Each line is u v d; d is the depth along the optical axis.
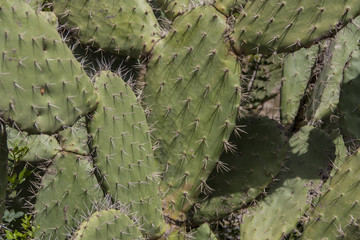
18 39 3.15
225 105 3.97
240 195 4.37
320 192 4.18
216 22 3.91
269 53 3.90
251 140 4.36
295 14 3.79
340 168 3.95
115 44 4.14
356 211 3.84
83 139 4.07
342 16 3.78
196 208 4.37
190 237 4.09
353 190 3.87
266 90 5.94
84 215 4.05
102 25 4.12
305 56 5.24
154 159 4.09
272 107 6.25
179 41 4.01
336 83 5.14
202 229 4.19
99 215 3.45
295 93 5.24
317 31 3.81
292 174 4.55
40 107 3.28
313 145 4.61
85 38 4.15
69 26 4.15
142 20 4.11
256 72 5.91
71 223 4.04
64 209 4.02
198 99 4.00
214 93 3.96
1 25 3.10
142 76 4.14
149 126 4.09
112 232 3.51
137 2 4.10
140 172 3.88
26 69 3.19
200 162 4.07
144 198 3.92
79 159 4.02
